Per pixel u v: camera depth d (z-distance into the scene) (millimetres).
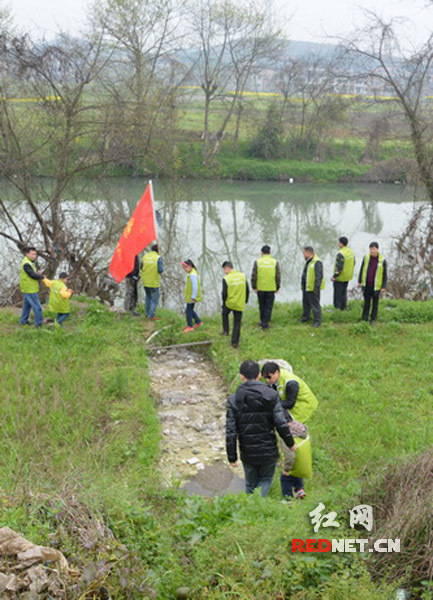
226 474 6949
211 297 19516
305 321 13148
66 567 3643
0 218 18078
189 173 23500
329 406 8602
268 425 5750
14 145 15898
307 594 3762
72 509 4336
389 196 43781
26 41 15180
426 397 8906
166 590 3953
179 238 25938
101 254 17344
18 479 5031
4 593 3412
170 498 5789
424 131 16953
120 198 21734
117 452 6961
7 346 10570
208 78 48031
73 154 17641
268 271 12062
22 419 7422
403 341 11875
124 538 4332
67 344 10930
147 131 17031
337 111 19547
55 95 16172
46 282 11523
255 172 52250
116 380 8922
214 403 9102
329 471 6715
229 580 3842
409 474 4781
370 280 12445
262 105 62125
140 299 18156
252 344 11281
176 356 11391
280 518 4711
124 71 19969
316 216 34938
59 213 16828
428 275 17000
